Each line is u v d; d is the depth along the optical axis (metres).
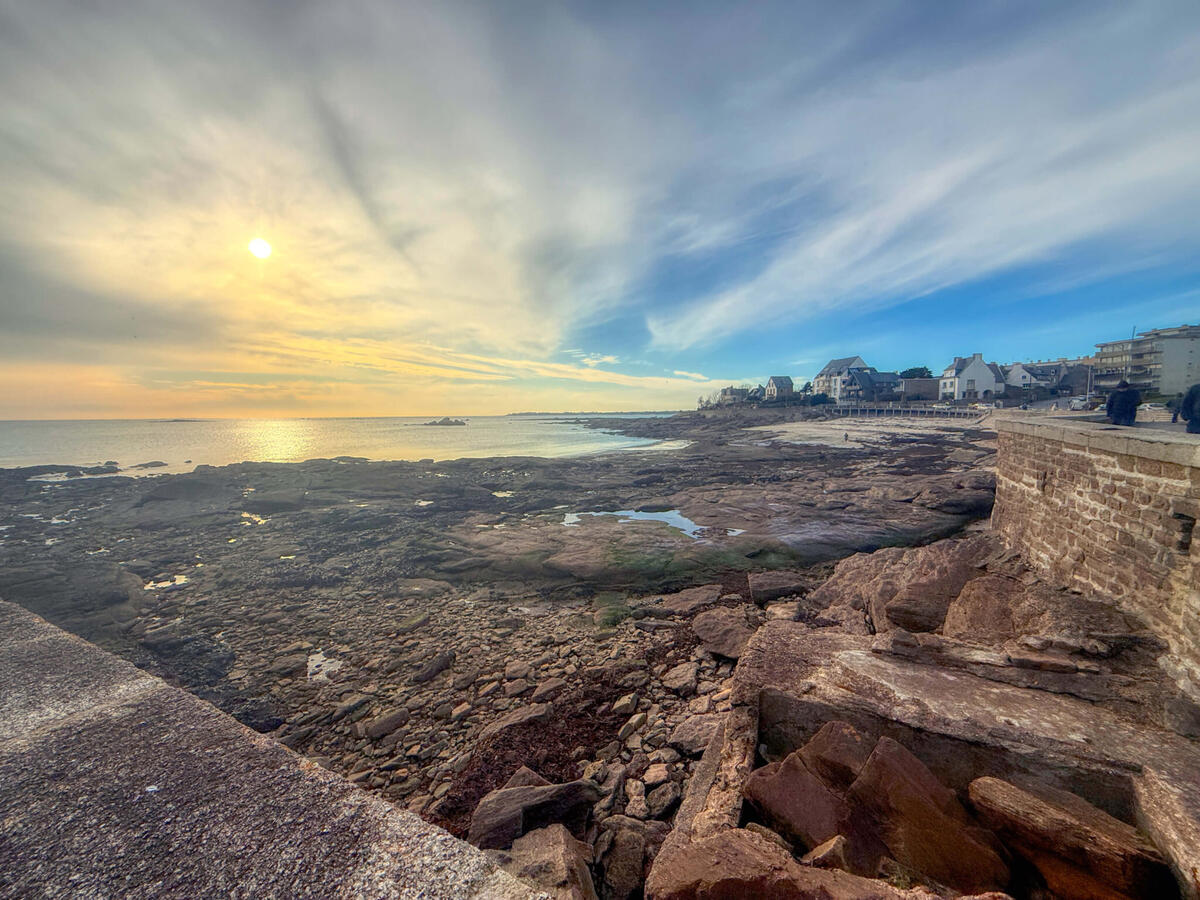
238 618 9.82
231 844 1.38
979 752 3.93
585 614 9.69
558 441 58.53
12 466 37.69
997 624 6.10
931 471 23.19
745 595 10.30
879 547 13.06
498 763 5.34
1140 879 2.88
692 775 4.78
